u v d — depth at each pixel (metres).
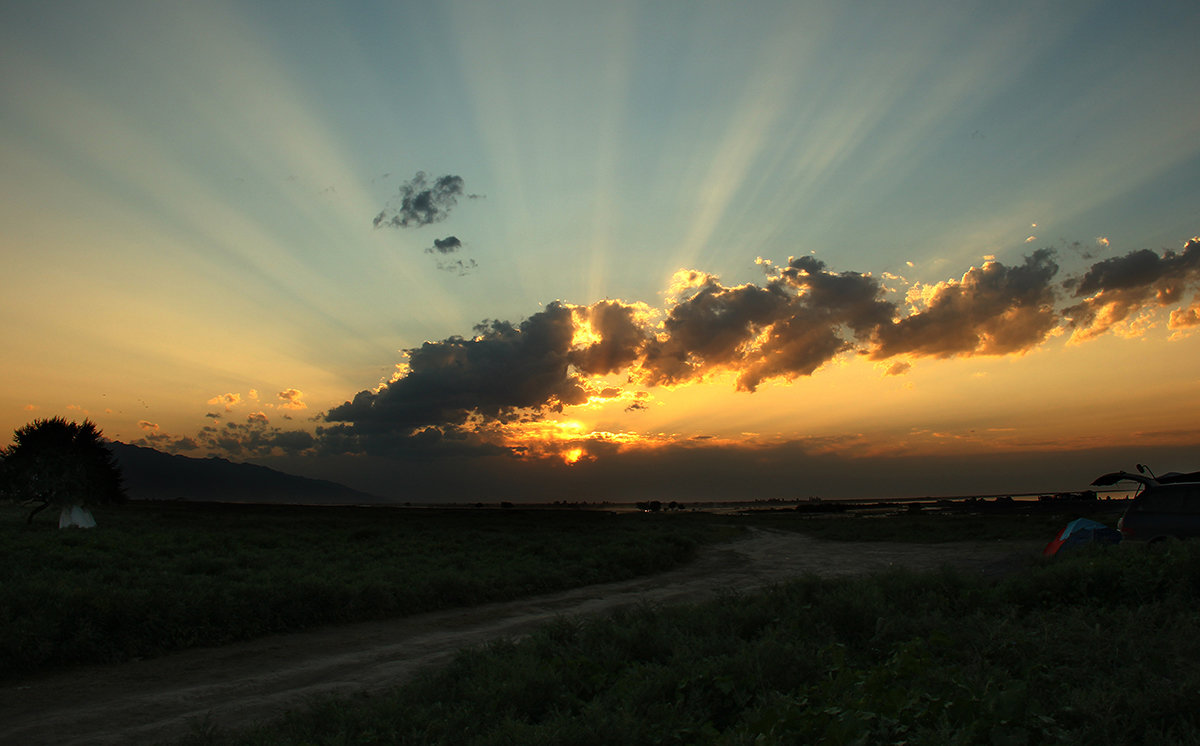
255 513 66.88
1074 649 6.38
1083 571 9.59
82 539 24.20
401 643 12.56
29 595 11.61
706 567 26.41
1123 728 4.45
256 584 14.76
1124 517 14.46
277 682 9.80
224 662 10.98
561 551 27.00
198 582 14.70
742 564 27.06
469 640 12.82
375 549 25.09
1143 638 6.41
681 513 99.62
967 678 5.62
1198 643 6.15
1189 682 4.84
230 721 7.95
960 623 8.12
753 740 4.52
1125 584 9.07
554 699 6.58
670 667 7.07
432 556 24.22
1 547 19.98
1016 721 4.48
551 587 19.97
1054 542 15.92
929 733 4.20
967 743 4.03
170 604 12.35
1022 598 9.59
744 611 9.63
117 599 11.88
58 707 8.52
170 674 10.20
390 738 5.75
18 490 34.00
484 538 32.81
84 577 14.40
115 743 7.25
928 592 10.14
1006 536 33.62
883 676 5.73
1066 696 5.15
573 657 8.01
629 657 7.99
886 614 8.77
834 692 5.62
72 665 10.46
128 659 10.98
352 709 6.89
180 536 27.77
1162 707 4.64
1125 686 5.09
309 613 14.06
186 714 8.27
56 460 34.91
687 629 9.06
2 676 9.70
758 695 5.93
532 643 8.72
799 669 6.64
